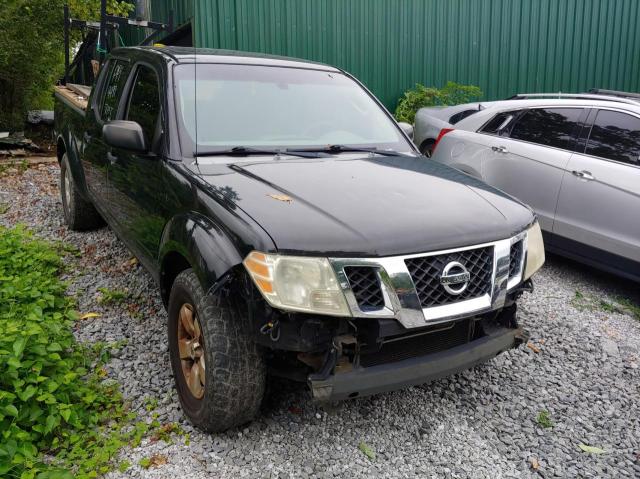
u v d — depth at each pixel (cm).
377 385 261
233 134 354
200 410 279
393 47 1096
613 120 516
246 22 958
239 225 260
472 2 1140
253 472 267
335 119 400
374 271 250
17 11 961
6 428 268
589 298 502
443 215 282
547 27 1204
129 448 279
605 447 304
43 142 1099
